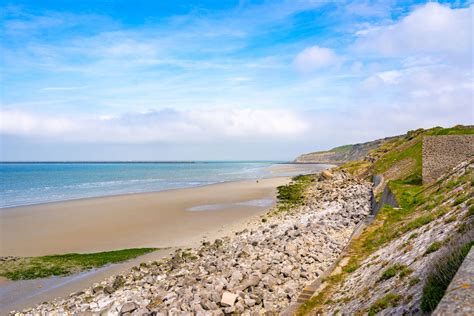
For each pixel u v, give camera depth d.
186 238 32.31
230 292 15.88
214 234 33.50
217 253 24.56
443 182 25.78
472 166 22.67
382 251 16.19
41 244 31.00
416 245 13.37
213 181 97.25
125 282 20.70
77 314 15.94
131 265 25.11
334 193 55.62
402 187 32.59
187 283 18.16
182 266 22.55
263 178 108.00
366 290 12.16
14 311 18.48
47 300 19.77
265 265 19.12
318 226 29.33
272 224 34.00
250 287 16.70
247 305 15.07
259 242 26.16
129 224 38.41
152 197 59.44
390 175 57.28
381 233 20.12
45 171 176.50
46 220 40.62
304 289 15.62
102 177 121.88
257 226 35.66
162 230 35.56
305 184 77.00
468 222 11.07
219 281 17.31
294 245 22.67
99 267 24.97
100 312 16.05
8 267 25.06
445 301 4.68
